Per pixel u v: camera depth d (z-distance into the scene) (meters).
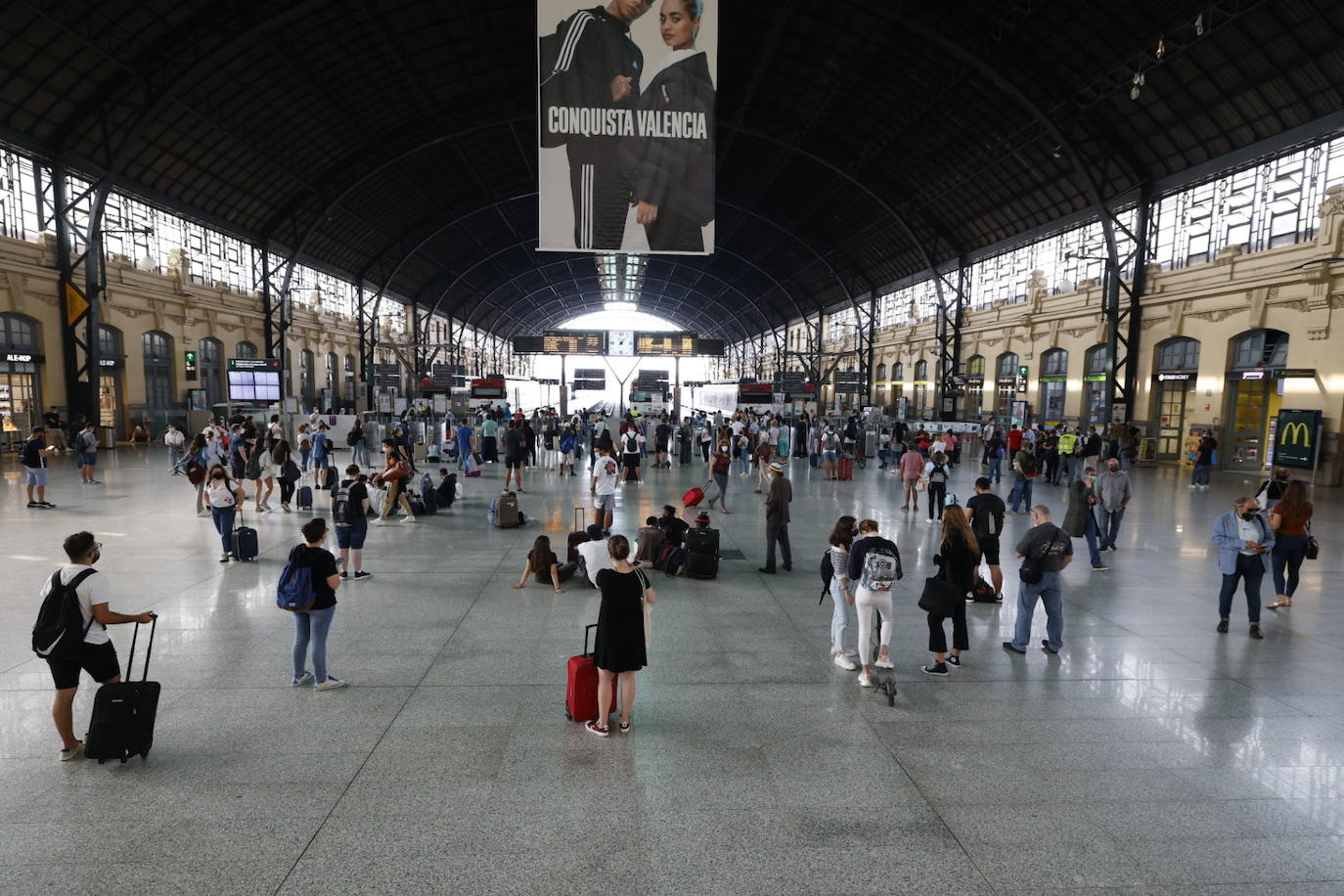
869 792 4.41
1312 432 17.59
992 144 27.28
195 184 28.16
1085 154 25.22
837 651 6.53
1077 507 10.20
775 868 3.71
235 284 33.44
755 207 44.09
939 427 28.05
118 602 8.05
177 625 7.29
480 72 28.84
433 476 20.58
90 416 24.03
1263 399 21.64
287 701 5.58
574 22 14.68
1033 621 7.84
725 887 3.56
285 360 35.50
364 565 10.00
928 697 5.82
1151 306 24.09
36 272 22.27
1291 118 18.91
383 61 26.02
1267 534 7.20
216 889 3.49
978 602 8.54
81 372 23.81
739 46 26.84
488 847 3.83
